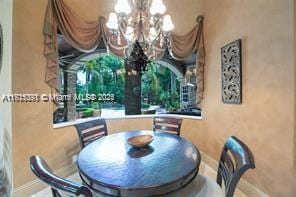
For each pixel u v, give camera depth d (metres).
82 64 5.11
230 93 2.69
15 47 2.21
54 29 2.56
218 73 3.00
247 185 2.40
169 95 5.15
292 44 1.81
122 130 3.63
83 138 2.38
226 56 2.76
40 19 2.46
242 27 2.46
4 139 2.63
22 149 2.32
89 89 5.26
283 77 1.91
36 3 2.42
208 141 3.32
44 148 2.55
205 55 3.37
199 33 3.39
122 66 4.60
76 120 3.24
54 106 2.70
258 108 2.22
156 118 3.02
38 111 2.48
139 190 1.20
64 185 0.92
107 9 3.22
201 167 3.21
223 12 2.85
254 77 2.28
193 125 3.58
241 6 2.47
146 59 2.47
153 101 5.16
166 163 1.54
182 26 3.50
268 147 2.10
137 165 1.50
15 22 2.21
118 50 3.11
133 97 4.23
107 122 3.52
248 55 2.37
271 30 2.03
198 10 3.44
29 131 2.39
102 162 1.56
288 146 1.87
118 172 1.39
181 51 3.41
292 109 1.83
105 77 5.18
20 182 2.30
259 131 2.22
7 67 2.35
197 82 3.44
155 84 5.13
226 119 2.83
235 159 1.33
